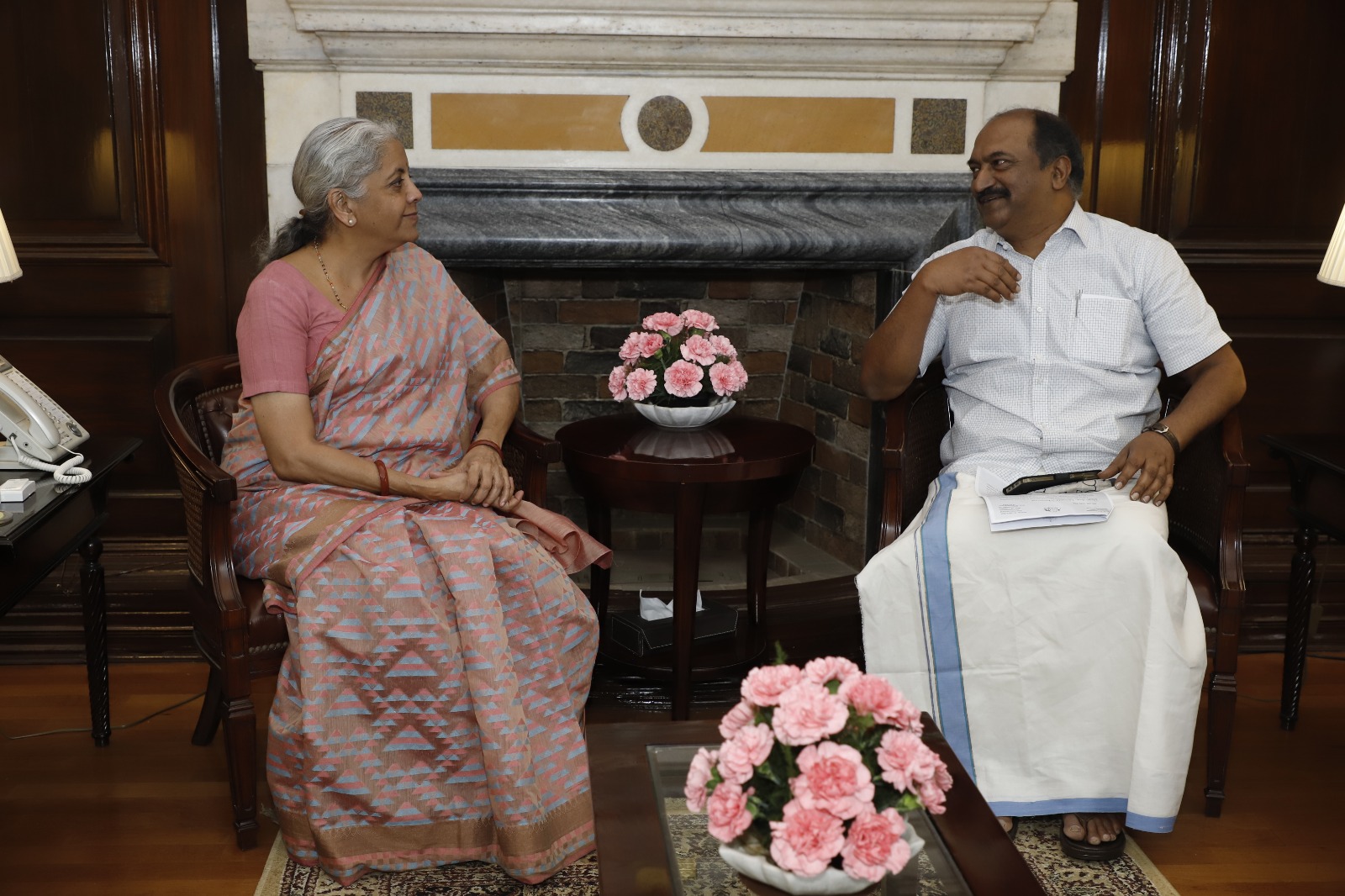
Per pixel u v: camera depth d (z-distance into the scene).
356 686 2.18
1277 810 2.51
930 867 1.49
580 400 3.93
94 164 3.07
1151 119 3.24
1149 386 2.55
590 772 1.69
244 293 3.17
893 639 2.36
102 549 2.69
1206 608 2.38
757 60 2.97
